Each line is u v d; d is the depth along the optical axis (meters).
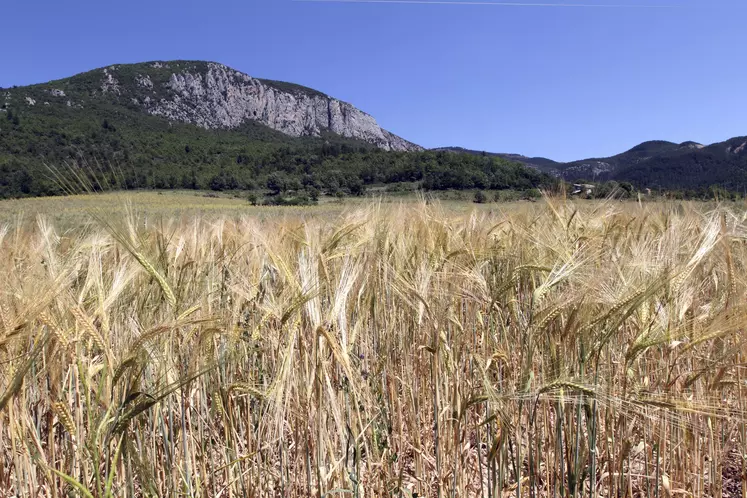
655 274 2.22
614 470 2.85
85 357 2.22
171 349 2.20
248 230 4.57
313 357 2.11
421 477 3.30
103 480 2.25
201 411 2.94
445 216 4.95
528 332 2.31
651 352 2.83
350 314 2.60
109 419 1.79
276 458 2.97
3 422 2.38
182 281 2.71
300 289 2.17
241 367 2.88
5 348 1.73
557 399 2.12
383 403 3.10
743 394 2.55
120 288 2.14
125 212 2.17
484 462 3.69
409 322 3.65
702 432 2.66
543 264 2.87
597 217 4.79
